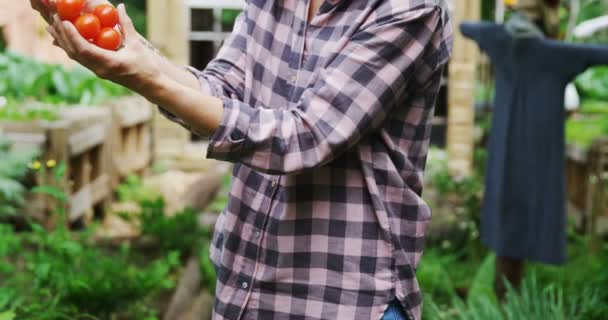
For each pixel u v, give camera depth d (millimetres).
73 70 6781
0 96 5676
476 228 4992
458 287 4105
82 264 3459
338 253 1538
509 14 3764
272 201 1575
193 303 3482
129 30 1373
